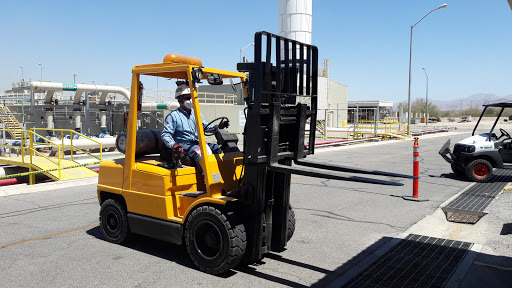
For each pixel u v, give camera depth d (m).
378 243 5.67
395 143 26.00
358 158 16.80
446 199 8.67
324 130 30.38
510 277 4.43
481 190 9.72
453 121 81.50
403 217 7.14
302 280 4.41
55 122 26.06
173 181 4.86
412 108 109.25
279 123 4.32
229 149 5.02
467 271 4.61
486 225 6.63
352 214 7.36
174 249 5.38
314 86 4.88
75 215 7.20
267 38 4.16
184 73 5.23
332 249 5.42
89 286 4.23
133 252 5.25
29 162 11.40
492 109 94.62
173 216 4.89
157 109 21.03
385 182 3.57
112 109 23.36
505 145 11.16
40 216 7.13
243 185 4.44
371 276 4.54
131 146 5.14
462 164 11.10
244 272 4.62
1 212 7.41
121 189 5.32
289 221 5.35
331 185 10.34
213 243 4.50
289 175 4.96
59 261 4.94
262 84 4.12
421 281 4.40
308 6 23.06
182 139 5.08
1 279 4.40
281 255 5.18
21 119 28.70
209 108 22.59
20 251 5.30
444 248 5.45
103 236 5.91
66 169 11.54
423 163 15.23
